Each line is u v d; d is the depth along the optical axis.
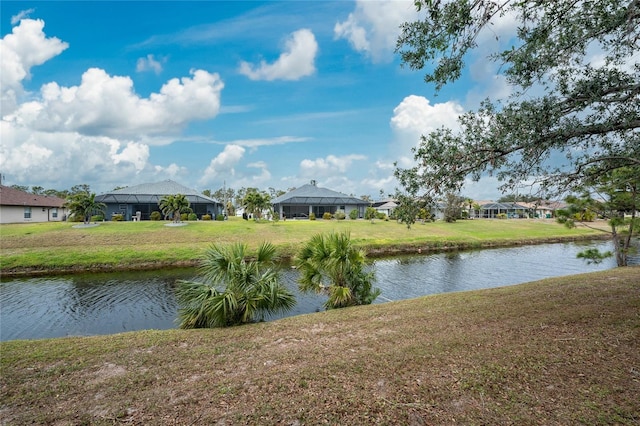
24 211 33.94
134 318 10.43
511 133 4.79
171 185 43.88
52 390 3.67
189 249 21.94
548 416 3.06
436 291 13.91
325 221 40.66
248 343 5.24
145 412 3.21
